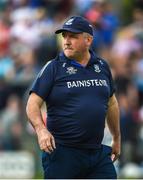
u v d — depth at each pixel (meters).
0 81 46.06
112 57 45.12
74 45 20.12
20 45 49.66
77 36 20.11
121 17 52.91
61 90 20.00
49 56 46.50
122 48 48.34
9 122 41.84
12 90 45.41
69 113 19.94
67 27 20.06
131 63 46.56
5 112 42.78
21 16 51.91
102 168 20.28
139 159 39.34
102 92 20.30
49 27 49.44
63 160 19.97
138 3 53.78
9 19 52.62
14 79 45.81
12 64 47.44
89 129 19.98
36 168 39.94
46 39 46.78
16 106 42.66
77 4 52.19
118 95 41.06
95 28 48.62
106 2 51.69
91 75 20.31
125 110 39.75
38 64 46.62
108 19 50.09
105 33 49.16
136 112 41.81
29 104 19.94
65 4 53.03
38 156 40.12
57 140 20.09
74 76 20.12
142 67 46.38
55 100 20.03
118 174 38.22
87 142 20.08
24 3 54.50
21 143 41.41
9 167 39.88
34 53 47.19
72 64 20.23
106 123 21.70
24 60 46.91
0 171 39.84
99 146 20.31
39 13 52.38
